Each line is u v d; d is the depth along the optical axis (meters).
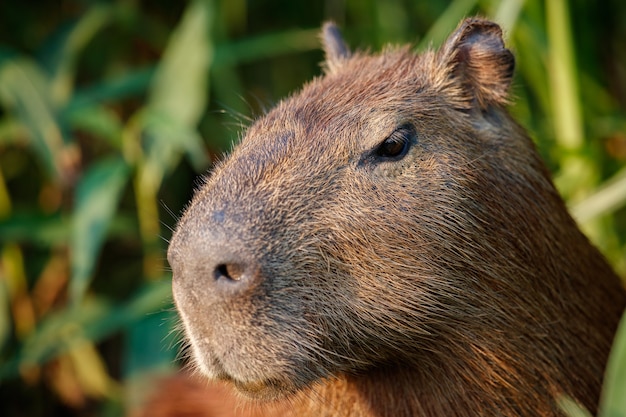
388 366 5.92
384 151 5.66
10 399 9.55
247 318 5.19
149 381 8.11
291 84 10.05
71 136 8.92
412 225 5.61
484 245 5.82
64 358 9.41
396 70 6.13
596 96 8.78
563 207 6.39
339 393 6.14
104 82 9.62
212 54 8.93
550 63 8.33
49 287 9.52
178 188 9.75
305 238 5.38
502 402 5.95
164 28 9.96
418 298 5.62
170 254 5.25
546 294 6.09
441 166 5.75
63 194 9.07
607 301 6.55
